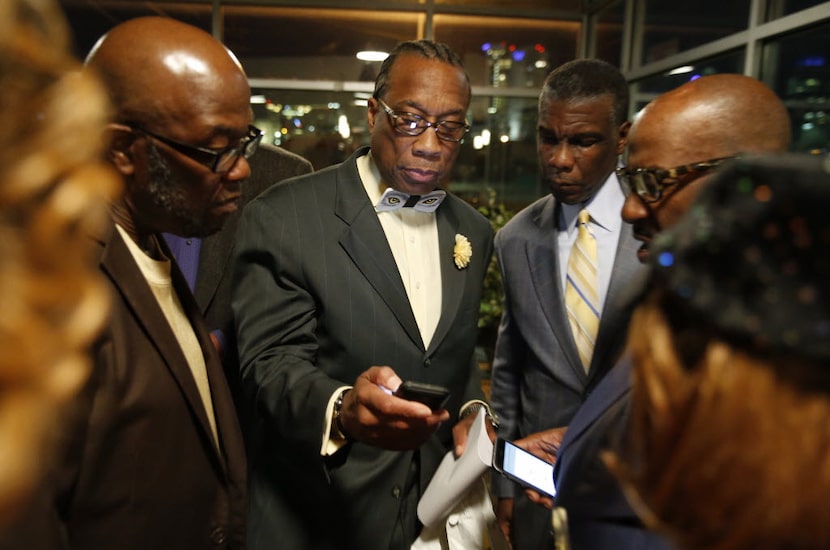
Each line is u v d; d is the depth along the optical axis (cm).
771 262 33
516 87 593
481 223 159
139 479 80
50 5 29
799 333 31
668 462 37
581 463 69
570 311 154
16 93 27
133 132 87
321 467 130
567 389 152
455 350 143
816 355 31
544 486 119
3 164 26
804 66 299
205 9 564
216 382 104
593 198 155
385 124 135
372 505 131
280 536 132
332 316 133
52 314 26
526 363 166
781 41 327
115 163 88
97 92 30
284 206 139
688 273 36
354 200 140
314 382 119
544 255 159
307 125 585
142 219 94
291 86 579
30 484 25
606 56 578
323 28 575
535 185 598
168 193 90
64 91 28
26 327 25
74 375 26
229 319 167
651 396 37
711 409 34
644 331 39
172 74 85
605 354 145
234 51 573
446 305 142
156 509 82
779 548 33
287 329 133
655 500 38
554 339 153
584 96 144
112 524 77
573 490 69
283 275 135
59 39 29
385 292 135
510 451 119
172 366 84
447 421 144
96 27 516
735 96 83
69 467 68
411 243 143
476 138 592
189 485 88
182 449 86
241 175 95
